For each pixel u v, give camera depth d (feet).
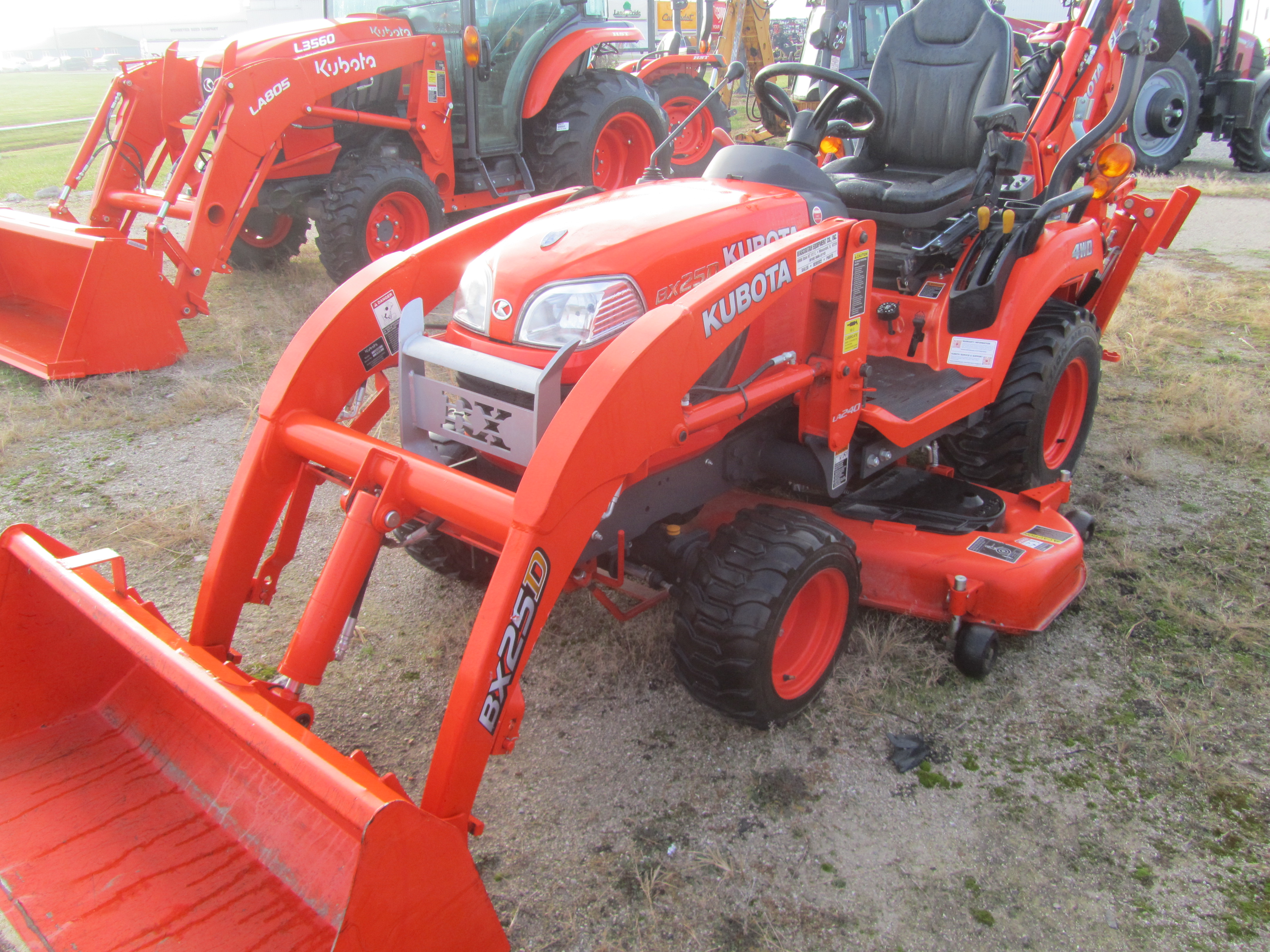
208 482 13.30
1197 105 33.76
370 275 8.86
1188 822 7.54
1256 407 15.01
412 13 22.25
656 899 6.90
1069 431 13.04
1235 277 22.00
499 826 7.61
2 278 19.11
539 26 22.38
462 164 22.93
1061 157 12.33
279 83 18.30
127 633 6.28
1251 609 10.19
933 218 11.31
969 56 12.40
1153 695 8.97
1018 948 6.48
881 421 9.46
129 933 5.79
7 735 7.11
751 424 9.52
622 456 6.84
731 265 7.95
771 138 39.14
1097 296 14.98
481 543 7.44
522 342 7.95
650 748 8.45
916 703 8.98
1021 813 7.66
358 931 5.05
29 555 6.94
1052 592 9.50
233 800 6.60
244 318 20.03
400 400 8.48
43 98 95.14
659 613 10.23
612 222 8.47
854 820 7.61
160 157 20.48
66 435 14.75
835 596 8.82
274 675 9.36
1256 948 6.45
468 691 6.14
